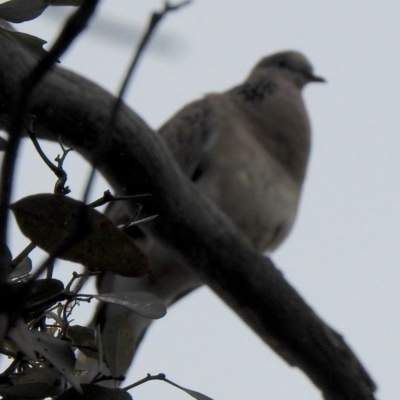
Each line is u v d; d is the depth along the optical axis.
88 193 3.46
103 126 7.68
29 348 4.15
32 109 7.38
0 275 3.40
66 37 2.95
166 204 8.48
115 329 4.77
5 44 6.86
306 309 9.09
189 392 4.69
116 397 4.48
